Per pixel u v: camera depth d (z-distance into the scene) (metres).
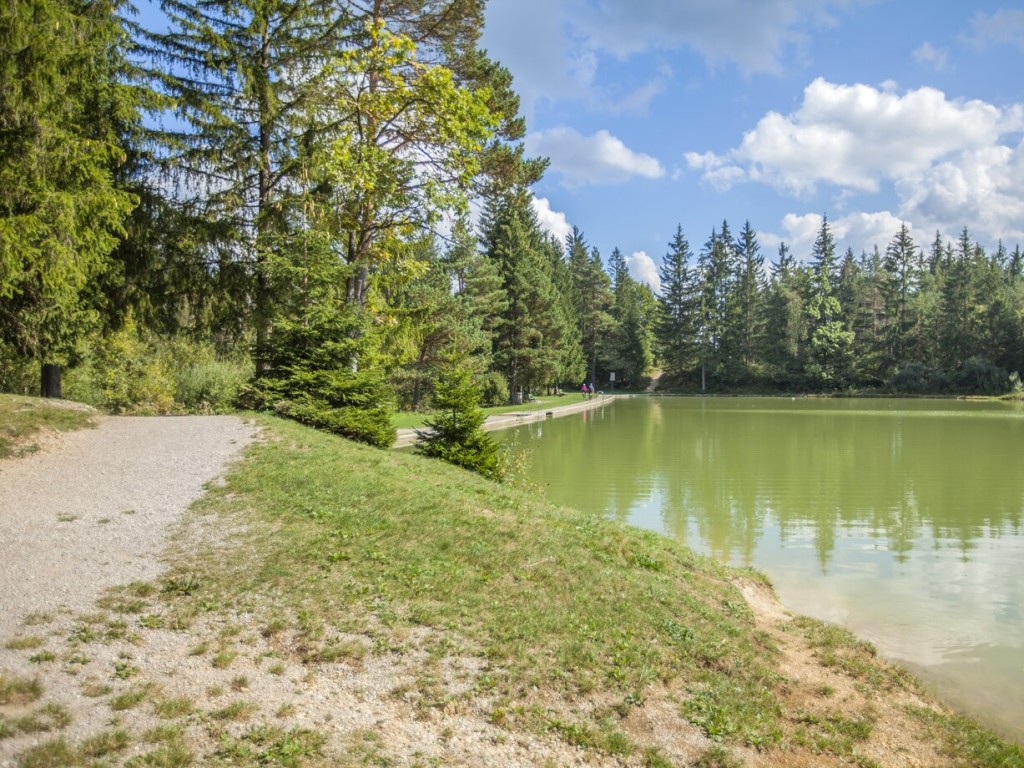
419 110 17.08
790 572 10.79
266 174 17.11
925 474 20.77
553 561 7.91
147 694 4.53
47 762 3.70
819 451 26.38
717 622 7.36
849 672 6.80
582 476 20.38
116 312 16.88
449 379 15.62
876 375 80.12
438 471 12.20
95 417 13.23
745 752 5.05
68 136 11.45
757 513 15.13
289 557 7.02
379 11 17.92
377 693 4.98
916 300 83.44
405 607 6.29
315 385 15.26
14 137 10.77
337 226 17.47
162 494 8.83
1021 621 8.70
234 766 3.96
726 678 6.11
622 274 108.69
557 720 4.98
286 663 5.20
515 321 51.97
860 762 5.18
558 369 55.25
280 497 8.84
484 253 55.62
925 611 9.05
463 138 16.98
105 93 14.15
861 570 10.90
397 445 24.33
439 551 7.67
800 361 83.00
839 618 8.77
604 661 5.89
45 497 8.48
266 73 16.56
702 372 86.62
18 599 5.68
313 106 16.73
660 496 17.14
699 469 21.83
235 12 16.64
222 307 17.28
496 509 9.81
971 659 7.55
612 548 8.87
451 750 4.48
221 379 26.86
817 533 13.31
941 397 71.81
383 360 17.67
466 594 6.71
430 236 19.22
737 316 87.94
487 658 5.65
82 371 23.66
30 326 14.91
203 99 16.06
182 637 5.37
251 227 17.11
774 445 28.48
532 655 5.77
